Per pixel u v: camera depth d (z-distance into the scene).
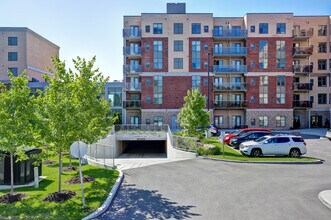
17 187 11.93
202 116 26.20
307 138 34.53
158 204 9.90
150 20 45.69
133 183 13.03
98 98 16.64
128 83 45.56
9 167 12.45
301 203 9.91
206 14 45.84
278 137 20.84
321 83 50.59
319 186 12.26
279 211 9.12
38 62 60.19
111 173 14.95
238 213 8.95
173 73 45.56
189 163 18.36
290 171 15.56
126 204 9.93
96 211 8.94
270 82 45.50
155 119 45.47
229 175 14.58
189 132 26.22
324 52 50.50
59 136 10.66
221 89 45.47
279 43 45.66
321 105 50.38
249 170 15.89
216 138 32.75
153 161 19.81
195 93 26.81
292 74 45.66
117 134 31.39
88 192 11.09
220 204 9.85
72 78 13.88
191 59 45.72
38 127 10.30
